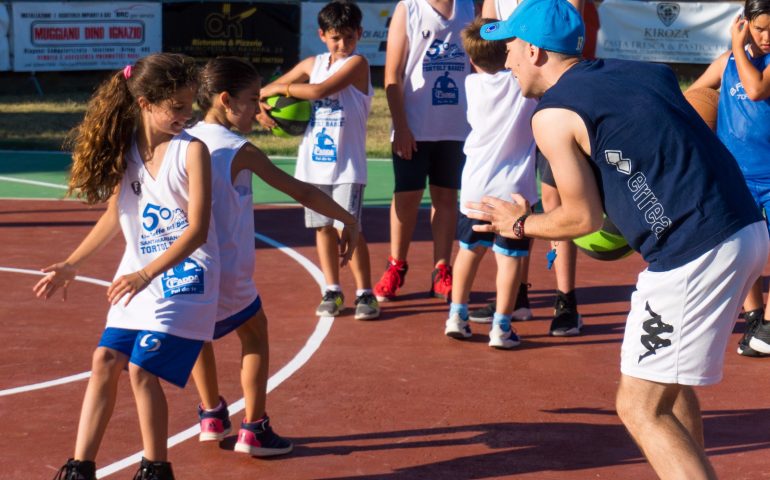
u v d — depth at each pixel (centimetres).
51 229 1473
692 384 522
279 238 1442
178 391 817
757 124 895
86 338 967
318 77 1025
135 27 3194
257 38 3238
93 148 585
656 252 518
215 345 938
